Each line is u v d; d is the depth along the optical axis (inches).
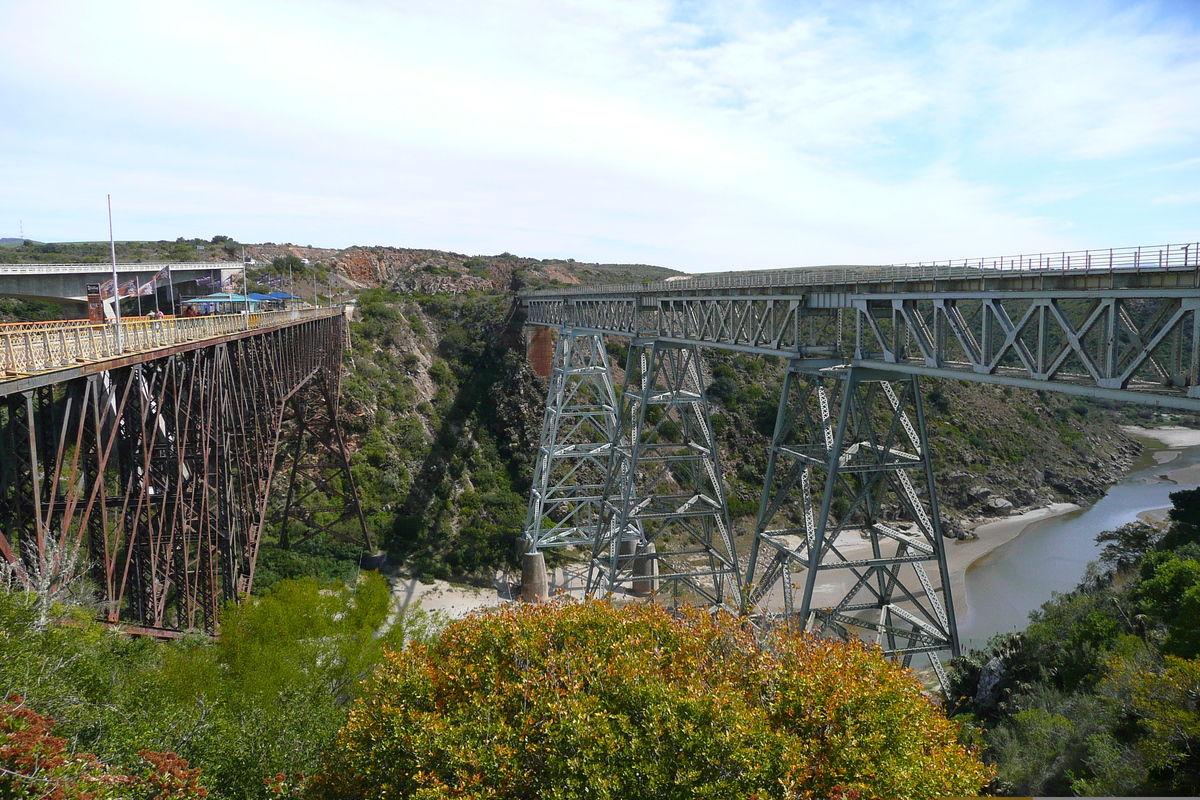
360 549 1854.1
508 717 551.8
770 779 471.5
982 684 1058.1
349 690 885.2
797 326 1009.5
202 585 958.4
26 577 548.4
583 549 2107.5
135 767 490.6
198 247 3715.6
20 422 620.4
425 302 2952.8
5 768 382.0
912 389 935.0
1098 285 624.4
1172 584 985.5
